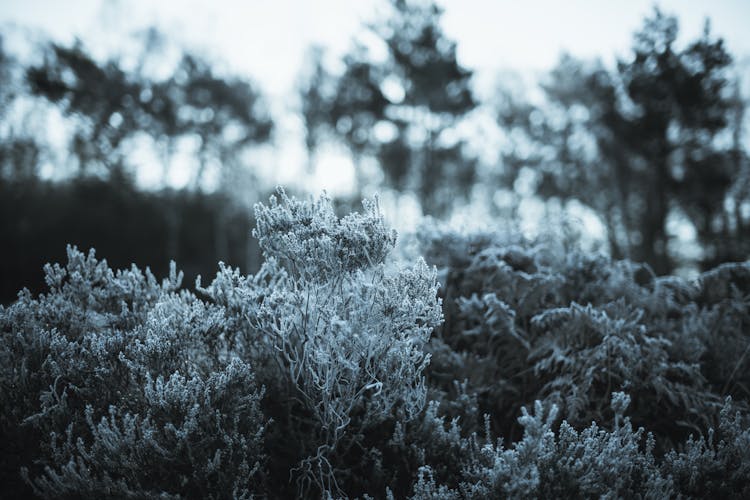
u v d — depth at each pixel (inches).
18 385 110.7
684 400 127.4
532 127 1011.3
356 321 105.3
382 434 122.6
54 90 884.0
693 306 172.2
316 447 114.1
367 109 994.7
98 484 92.7
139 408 109.0
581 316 138.0
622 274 171.5
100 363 109.7
